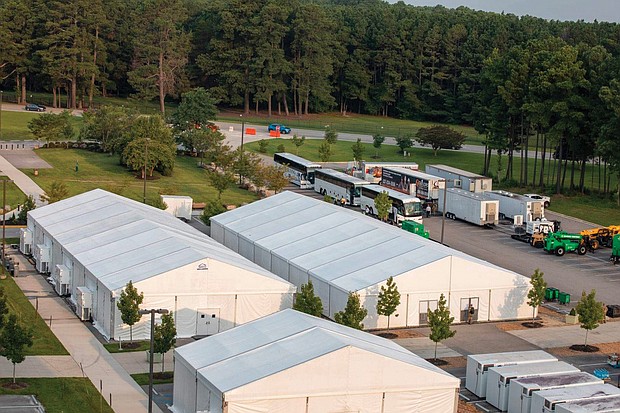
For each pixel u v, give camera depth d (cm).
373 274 7106
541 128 13838
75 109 19925
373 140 18700
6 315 6650
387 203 10888
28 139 15712
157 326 5800
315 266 7519
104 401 5188
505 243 10300
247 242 8569
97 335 6481
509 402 5309
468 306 7225
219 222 9269
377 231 8075
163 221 8481
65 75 19738
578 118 12625
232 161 13338
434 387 4959
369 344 5131
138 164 13050
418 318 7081
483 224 11162
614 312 7612
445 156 16962
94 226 8100
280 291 6806
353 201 12244
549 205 12569
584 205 12644
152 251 7112
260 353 4950
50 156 14138
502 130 14075
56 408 5006
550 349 6656
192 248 6988
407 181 12706
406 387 4906
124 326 6388
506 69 13900
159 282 6500
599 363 6369
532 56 13538
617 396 5059
